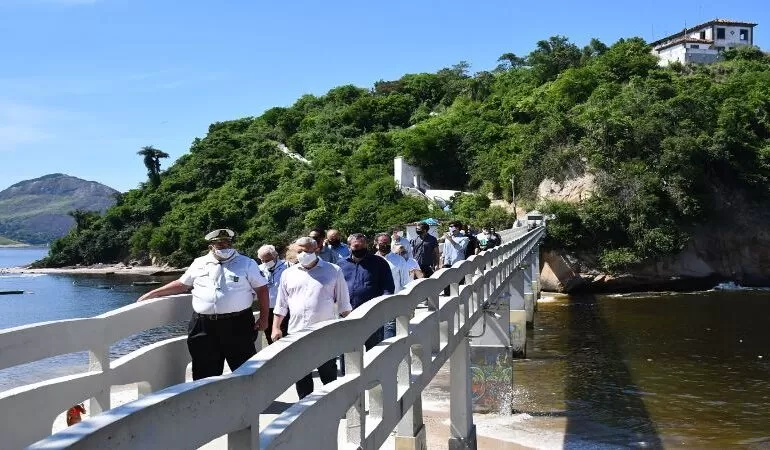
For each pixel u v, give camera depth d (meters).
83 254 100.50
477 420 17.83
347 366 5.23
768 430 17.00
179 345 7.17
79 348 5.42
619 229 53.19
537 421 17.84
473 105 88.12
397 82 113.88
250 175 91.31
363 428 5.26
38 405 4.96
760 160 56.72
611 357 26.61
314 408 4.24
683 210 53.19
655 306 43.19
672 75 74.44
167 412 2.62
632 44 80.06
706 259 54.38
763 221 55.66
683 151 54.59
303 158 94.56
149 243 91.56
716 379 22.73
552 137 61.06
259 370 3.44
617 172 55.00
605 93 68.12
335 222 71.56
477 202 65.88
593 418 17.94
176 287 6.43
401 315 6.80
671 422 17.84
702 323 35.41
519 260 22.62
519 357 26.38
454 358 11.54
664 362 25.55
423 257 15.48
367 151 85.31
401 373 6.86
